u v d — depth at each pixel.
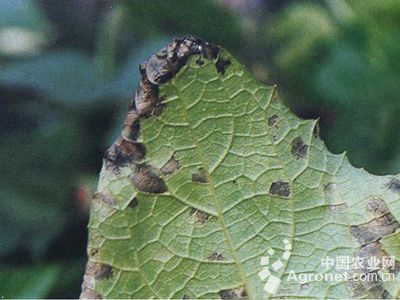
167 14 0.70
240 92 0.24
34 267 0.52
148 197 0.24
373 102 0.59
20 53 0.81
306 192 0.25
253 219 0.25
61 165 0.67
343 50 0.61
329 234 0.25
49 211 0.66
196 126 0.24
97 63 0.72
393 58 0.58
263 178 0.24
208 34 0.70
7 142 0.66
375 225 0.25
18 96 0.71
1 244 0.64
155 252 0.24
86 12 0.81
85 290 0.24
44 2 0.82
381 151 0.57
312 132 0.25
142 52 0.70
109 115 0.69
